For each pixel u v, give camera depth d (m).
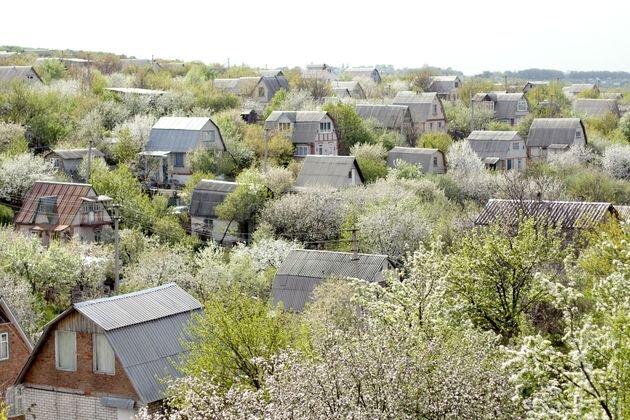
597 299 25.25
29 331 54.78
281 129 113.31
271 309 38.94
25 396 42.06
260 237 74.38
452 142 116.12
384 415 23.77
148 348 39.91
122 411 39.75
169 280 62.25
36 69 145.25
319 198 78.62
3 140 96.25
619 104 196.50
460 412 24.72
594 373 21.50
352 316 39.72
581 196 91.38
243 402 26.77
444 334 31.53
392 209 71.25
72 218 76.06
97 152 96.69
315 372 25.09
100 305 41.16
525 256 38.16
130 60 192.50
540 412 21.80
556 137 122.94
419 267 35.53
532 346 22.69
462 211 81.94
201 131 100.94
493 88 190.38
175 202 88.88
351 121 118.19
